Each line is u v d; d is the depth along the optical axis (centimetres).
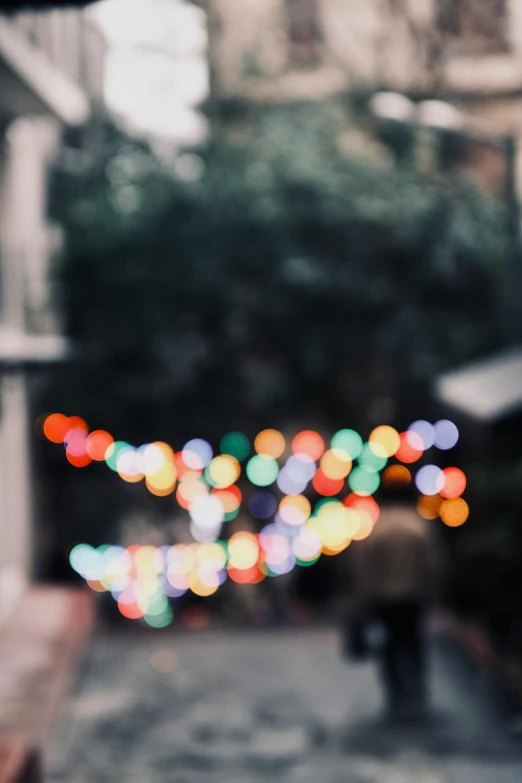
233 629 1805
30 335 1811
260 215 1983
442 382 1402
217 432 2069
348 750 912
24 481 1880
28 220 1872
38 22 1662
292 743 945
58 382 2011
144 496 2059
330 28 2459
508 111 2317
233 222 1983
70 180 2034
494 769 834
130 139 2052
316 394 2080
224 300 1991
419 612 1025
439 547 1215
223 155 2041
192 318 2020
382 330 2027
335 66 2452
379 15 2330
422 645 1027
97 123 2038
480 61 2300
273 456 1889
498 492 1169
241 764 874
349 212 2002
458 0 2150
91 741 973
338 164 2045
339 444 1617
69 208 2009
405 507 1051
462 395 1230
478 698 1107
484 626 1237
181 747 940
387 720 1019
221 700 1153
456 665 1281
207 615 1928
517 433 1076
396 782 800
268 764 870
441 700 1102
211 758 898
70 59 1995
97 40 2083
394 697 1018
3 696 1048
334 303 2019
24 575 1869
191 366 2006
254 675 1301
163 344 2000
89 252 1977
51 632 1423
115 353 1998
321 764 864
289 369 2055
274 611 1931
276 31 2470
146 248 1983
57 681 1116
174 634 1733
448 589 1153
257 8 2417
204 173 2023
